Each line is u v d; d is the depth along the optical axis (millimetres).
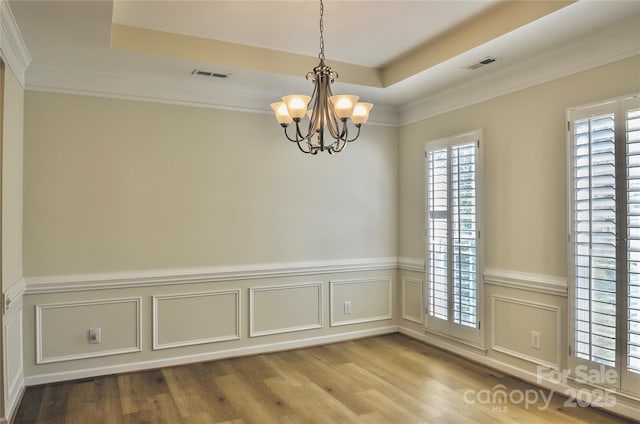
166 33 3408
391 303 5141
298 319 4613
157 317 3980
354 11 3080
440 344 4520
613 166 2939
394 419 2992
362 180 4961
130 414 3080
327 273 4770
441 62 3578
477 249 4008
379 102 4820
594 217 3059
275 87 4238
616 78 2982
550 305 3432
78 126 3717
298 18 3195
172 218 4047
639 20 2791
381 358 4250
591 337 3076
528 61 3510
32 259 3553
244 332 4348
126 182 3879
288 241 4562
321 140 2723
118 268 3844
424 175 4730
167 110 4039
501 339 3848
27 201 3541
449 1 2949
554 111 3400
